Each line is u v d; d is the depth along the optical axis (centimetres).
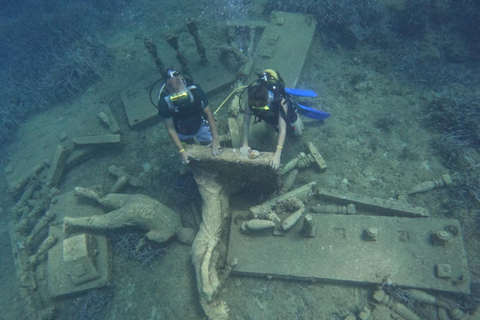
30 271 402
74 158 514
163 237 379
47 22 811
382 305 323
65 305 386
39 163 517
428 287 320
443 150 443
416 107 501
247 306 351
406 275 328
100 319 369
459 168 422
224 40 646
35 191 496
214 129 331
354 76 546
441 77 532
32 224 465
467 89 516
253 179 365
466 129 454
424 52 571
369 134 479
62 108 634
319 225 368
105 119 527
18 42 795
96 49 675
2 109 640
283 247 359
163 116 303
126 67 650
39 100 644
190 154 330
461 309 320
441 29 590
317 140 479
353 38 587
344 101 523
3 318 385
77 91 647
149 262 393
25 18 877
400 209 375
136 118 530
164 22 719
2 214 515
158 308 361
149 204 387
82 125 543
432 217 392
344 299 342
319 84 551
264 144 436
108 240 412
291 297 351
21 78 707
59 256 395
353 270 338
